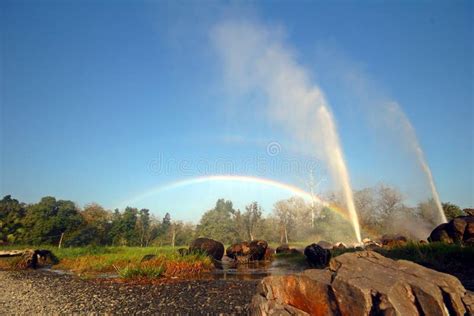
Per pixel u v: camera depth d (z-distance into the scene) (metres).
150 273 18.17
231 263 26.92
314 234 62.19
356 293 5.41
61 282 18.66
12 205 76.50
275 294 6.76
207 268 21.42
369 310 5.26
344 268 6.22
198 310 10.52
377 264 6.36
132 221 85.75
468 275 11.46
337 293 5.72
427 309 5.18
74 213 78.75
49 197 76.75
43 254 31.62
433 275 5.84
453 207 43.16
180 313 10.29
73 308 11.58
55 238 71.31
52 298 13.64
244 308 10.45
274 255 31.55
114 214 92.62
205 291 13.66
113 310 11.04
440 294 5.33
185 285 15.38
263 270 21.20
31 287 17.09
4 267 28.78
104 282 17.58
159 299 12.41
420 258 13.98
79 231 72.62
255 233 87.62
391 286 5.39
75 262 29.28
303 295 6.34
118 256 29.47
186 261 21.03
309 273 6.59
